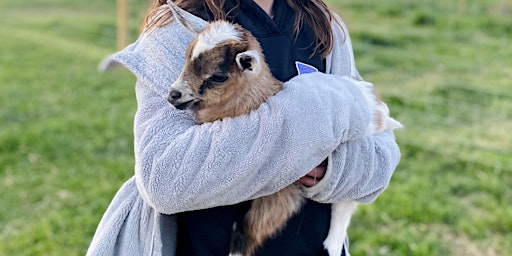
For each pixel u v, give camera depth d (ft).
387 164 6.46
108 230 6.77
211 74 6.26
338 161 6.16
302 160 5.78
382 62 34.60
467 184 20.15
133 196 6.84
